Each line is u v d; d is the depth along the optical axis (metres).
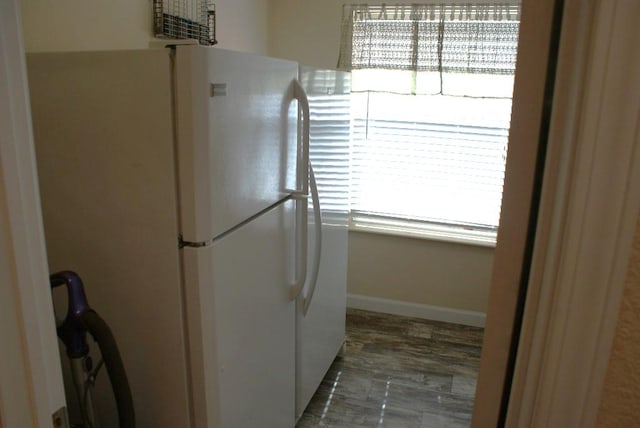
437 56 2.87
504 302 0.60
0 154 0.60
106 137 1.21
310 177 1.89
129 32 1.96
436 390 2.50
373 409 2.35
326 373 2.61
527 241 0.57
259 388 1.61
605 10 0.44
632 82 0.45
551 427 0.55
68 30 1.68
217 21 2.59
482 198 3.08
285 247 1.70
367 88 3.05
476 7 2.76
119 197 1.24
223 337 1.33
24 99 0.63
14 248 0.63
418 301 3.31
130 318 1.31
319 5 3.09
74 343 1.20
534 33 0.53
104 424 1.41
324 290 2.29
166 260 1.24
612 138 0.46
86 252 1.30
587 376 0.52
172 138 1.16
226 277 1.32
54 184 1.28
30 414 0.68
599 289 0.50
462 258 3.17
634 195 0.47
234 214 1.33
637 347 0.51
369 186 3.26
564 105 0.50
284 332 1.79
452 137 3.05
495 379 0.63
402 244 3.25
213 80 1.15
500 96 2.86
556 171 0.52
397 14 2.90
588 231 0.48
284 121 1.58
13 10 0.61
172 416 1.35
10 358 0.65
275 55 3.26
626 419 0.53
